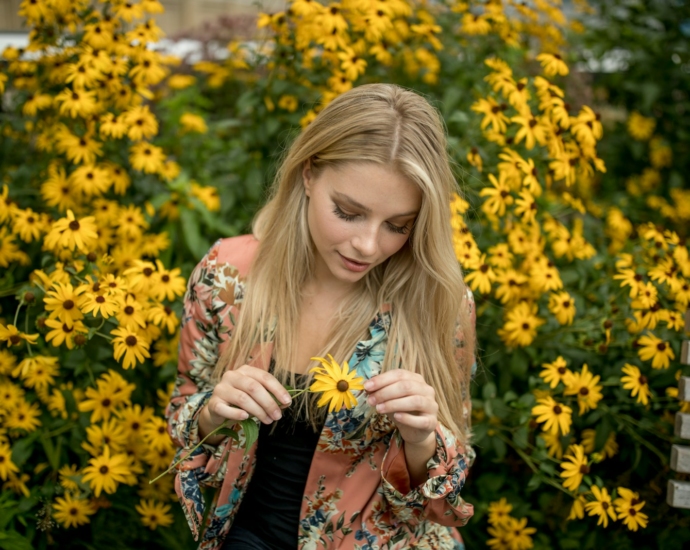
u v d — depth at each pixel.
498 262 2.14
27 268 2.24
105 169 2.29
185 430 1.42
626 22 3.53
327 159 1.28
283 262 1.46
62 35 2.43
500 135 2.24
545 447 1.99
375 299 1.47
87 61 2.25
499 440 1.99
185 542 1.99
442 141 1.33
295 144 1.42
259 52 2.73
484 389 2.00
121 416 1.94
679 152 3.42
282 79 2.62
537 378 2.04
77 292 1.70
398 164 1.23
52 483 1.87
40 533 1.90
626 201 3.21
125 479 1.85
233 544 1.48
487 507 2.06
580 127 2.19
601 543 2.06
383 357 1.44
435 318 1.46
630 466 2.15
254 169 2.62
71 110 2.25
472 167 2.29
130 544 2.01
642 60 3.38
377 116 1.25
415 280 1.45
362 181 1.24
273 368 1.46
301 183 1.45
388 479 1.38
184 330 1.54
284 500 1.47
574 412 2.07
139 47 2.38
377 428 1.40
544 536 2.05
